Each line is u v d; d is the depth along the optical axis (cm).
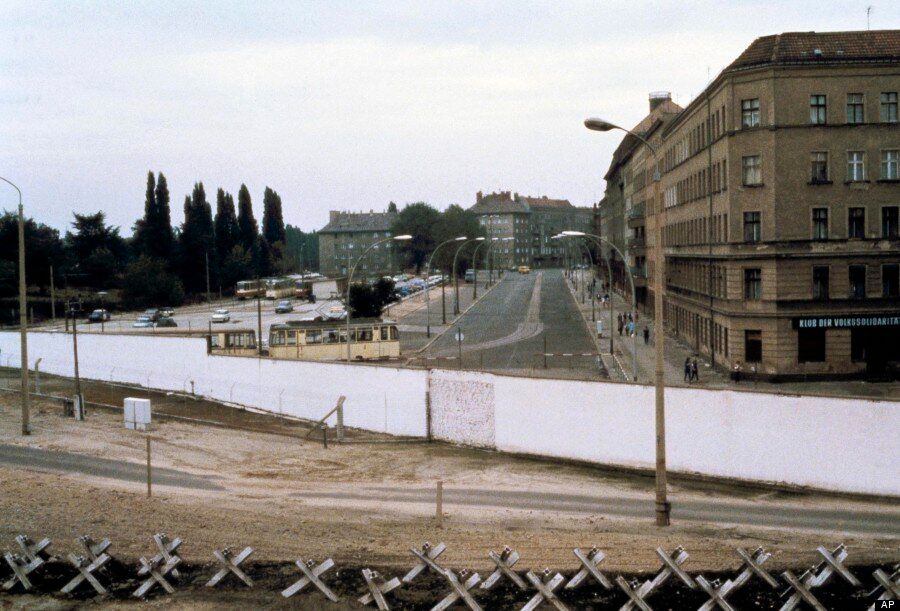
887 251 5300
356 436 4009
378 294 9262
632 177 12562
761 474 2889
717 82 5769
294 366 4597
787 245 5341
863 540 2148
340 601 1558
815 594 1495
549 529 2298
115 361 6112
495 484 2986
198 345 5375
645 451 3131
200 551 1923
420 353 7388
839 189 5369
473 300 12825
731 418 2939
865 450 2722
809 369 5341
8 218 11725
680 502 2667
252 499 2720
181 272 14462
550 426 3388
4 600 1644
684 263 7562
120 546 1966
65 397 5184
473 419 3688
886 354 5378
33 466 3222
